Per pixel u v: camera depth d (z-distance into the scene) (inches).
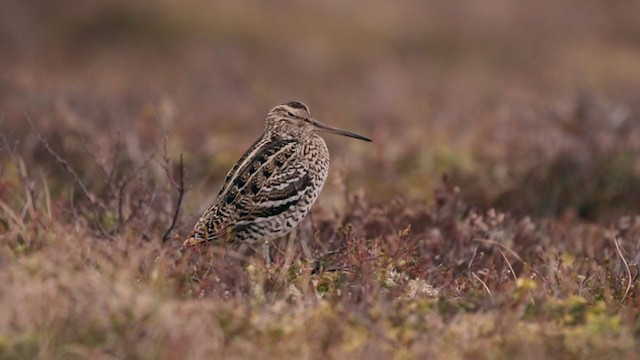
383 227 600.1
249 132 1000.9
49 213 551.2
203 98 1132.5
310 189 560.4
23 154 773.3
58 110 877.2
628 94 1098.7
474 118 980.6
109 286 419.8
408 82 1274.6
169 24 1473.9
